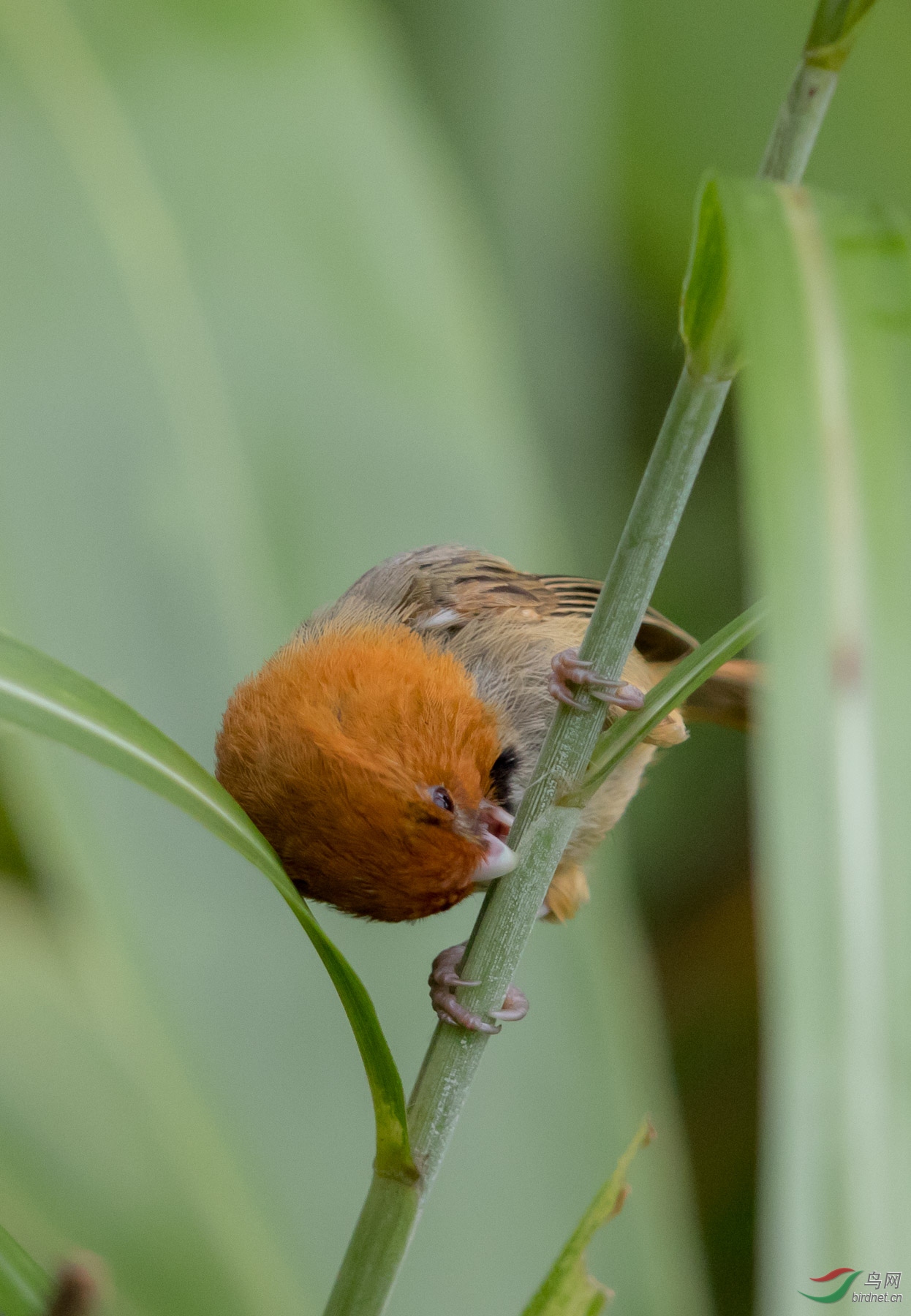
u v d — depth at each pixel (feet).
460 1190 3.96
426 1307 3.94
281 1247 3.94
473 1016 3.79
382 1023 3.99
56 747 3.98
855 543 3.21
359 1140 3.97
